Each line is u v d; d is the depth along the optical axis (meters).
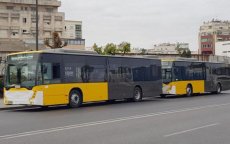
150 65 28.52
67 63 21.91
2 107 22.05
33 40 72.31
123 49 67.75
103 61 24.41
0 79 30.30
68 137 11.02
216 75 37.62
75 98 22.38
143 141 10.38
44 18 96.31
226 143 10.10
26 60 20.75
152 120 15.26
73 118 16.31
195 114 17.53
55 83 21.12
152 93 28.59
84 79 22.94
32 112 19.77
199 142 10.24
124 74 26.02
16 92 20.86
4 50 53.62
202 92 35.19
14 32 92.38
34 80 20.31
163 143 10.09
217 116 16.66
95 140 10.51
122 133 11.81
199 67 34.97
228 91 44.09
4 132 12.30
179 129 12.67
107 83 24.58
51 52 21.08
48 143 10.02
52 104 20.88
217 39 161.38
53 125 13.92
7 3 94.56
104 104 24.83
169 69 31.62
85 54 23.17
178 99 29.48
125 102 26.53
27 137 11.07
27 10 96.50
